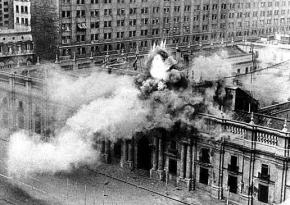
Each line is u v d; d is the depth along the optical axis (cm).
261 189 6016
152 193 6562
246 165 6091
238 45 12912
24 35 12750
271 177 5894
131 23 13912
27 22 13225
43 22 12656
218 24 16175
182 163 6700
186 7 15188
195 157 6600
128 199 6359
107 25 13375
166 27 14825
